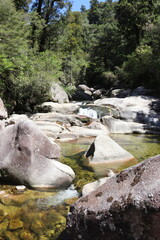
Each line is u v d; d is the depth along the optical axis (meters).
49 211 2.87
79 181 4.01
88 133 8.81
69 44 29.44
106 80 28.81
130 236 1.73
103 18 51.12
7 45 11.10
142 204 1.68
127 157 5.39
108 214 1.87
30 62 13.00
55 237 2.35
